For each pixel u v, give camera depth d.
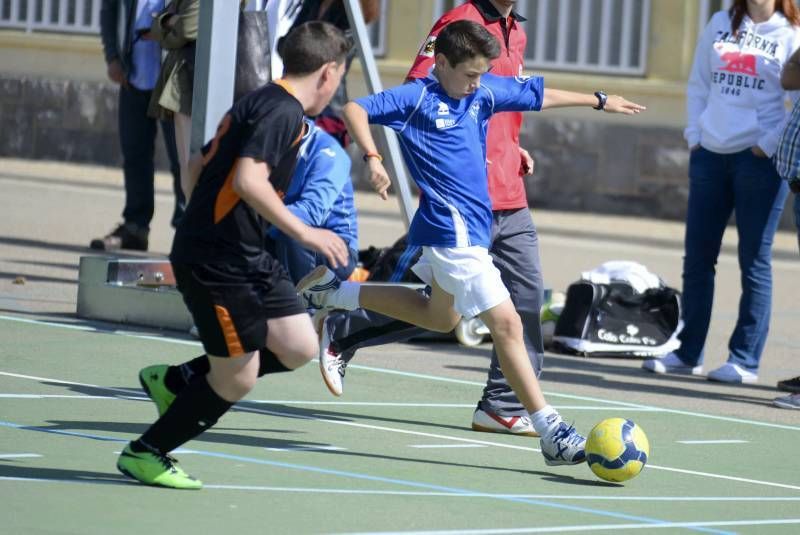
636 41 50.69
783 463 16.16
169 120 26.52
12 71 56.88
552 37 51.78
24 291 25.28
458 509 12.62
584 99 15.80
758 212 21.67
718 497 14.08
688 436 17.45
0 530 10.66
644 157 50.03
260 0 23.81
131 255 31.14
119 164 55.66
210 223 12.27
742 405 20.14
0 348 19.67
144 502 11.96
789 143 19.92
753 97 21.47
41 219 36.88
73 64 56.38
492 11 16.78
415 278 23.42
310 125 20.23
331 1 25.97
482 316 14.84
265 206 12.02
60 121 56.28
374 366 21.06
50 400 16.38
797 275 37.38
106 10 31.14
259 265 12.46
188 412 12.48
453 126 15.08
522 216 17.06
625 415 18.58
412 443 15.77
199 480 12.94
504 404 16.81
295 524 11.59
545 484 14.14
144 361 19.44
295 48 12.66
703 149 22.00
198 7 23.30
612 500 13.57
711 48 21.88
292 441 15.31
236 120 12.25
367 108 14.91
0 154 56.75
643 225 47.91
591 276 24.73
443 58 14.95
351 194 21.44
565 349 24.25
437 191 15.00
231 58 21.08
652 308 24.69
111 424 15.23
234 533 11.13
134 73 30.50
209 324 12.33
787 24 21.56
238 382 12.54
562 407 18.81
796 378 20.72
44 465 13.09
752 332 22.08
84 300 23.09
